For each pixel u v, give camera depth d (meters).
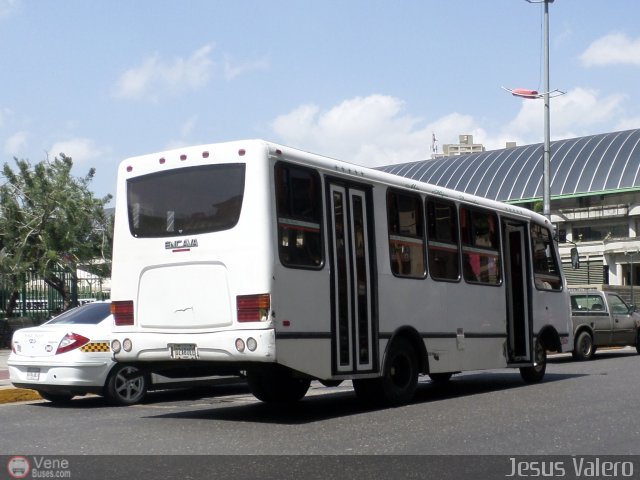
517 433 9.41
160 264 11.12
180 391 15.75
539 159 66.81
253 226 10.41
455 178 69.38
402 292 12.47
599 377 16.53
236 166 10.70
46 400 14.22
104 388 13.05
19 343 13.28
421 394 14.27
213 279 10.66
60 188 32.38
